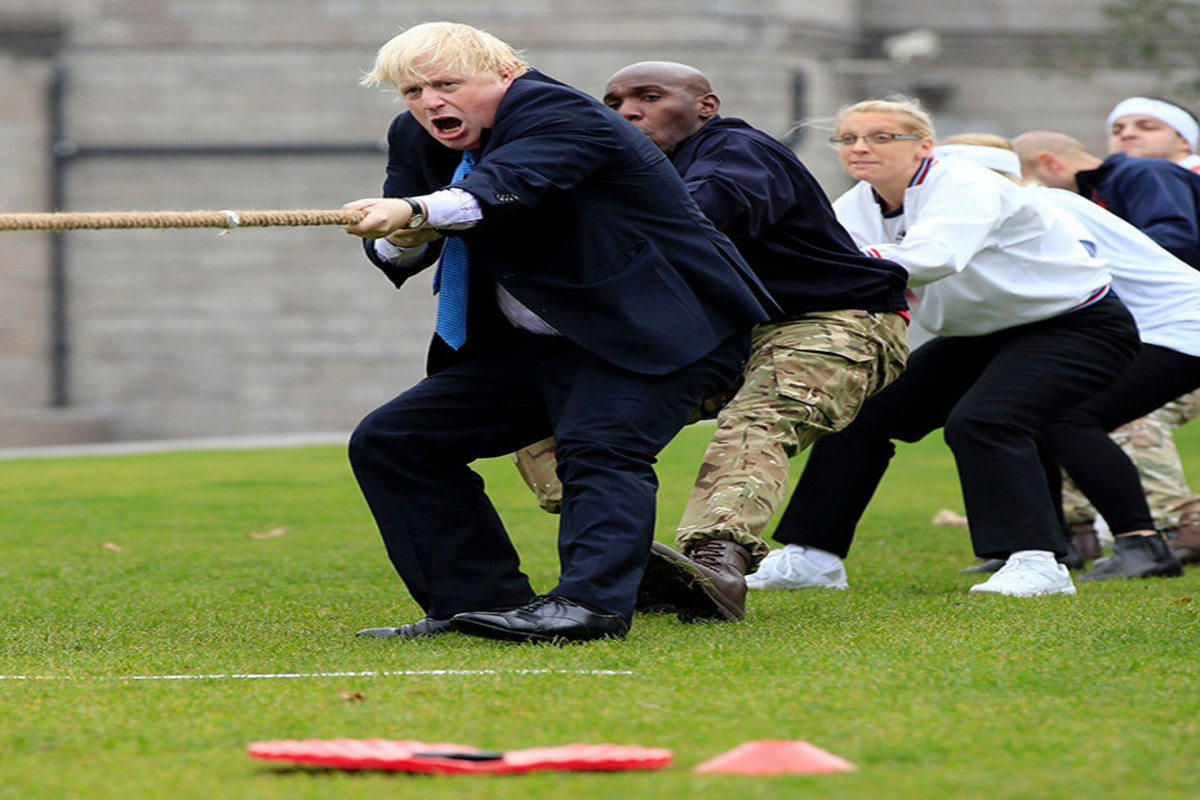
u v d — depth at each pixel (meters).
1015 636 14.05
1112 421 21.23
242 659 13.27
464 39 13.73
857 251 16.98
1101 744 9.64
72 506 30.39
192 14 67.69
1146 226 22.98
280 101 67.88
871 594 18.55
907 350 17.14
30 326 66.62
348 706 10.91
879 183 18.58
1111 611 16.05
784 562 19.55
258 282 67.62
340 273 67.81
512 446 14.90
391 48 13.79
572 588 13.65
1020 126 73.94
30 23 67.00
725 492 15.80
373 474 14.67
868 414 19.59
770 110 67.62
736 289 14.08
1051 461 22.16
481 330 14.70
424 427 14.59
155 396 67.31
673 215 13.91
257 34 67.69
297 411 67.75
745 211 15.91
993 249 18.80
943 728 10.09
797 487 19.70
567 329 13.58
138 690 11.66
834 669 12.22
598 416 13.87
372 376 67.94
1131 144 25.70
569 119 13.44
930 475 35.31
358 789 8.64
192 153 67.62
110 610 17.30
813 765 8.98
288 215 12.24
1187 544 22.39
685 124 16.98
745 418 16.14
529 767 8.98
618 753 9.17
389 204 12.62
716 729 10.11
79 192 67.69
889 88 71.62
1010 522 18.30
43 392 66.81
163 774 9.06
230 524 27.27
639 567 13.87
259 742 9.91
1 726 10.38
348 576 20.59
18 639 14.97
